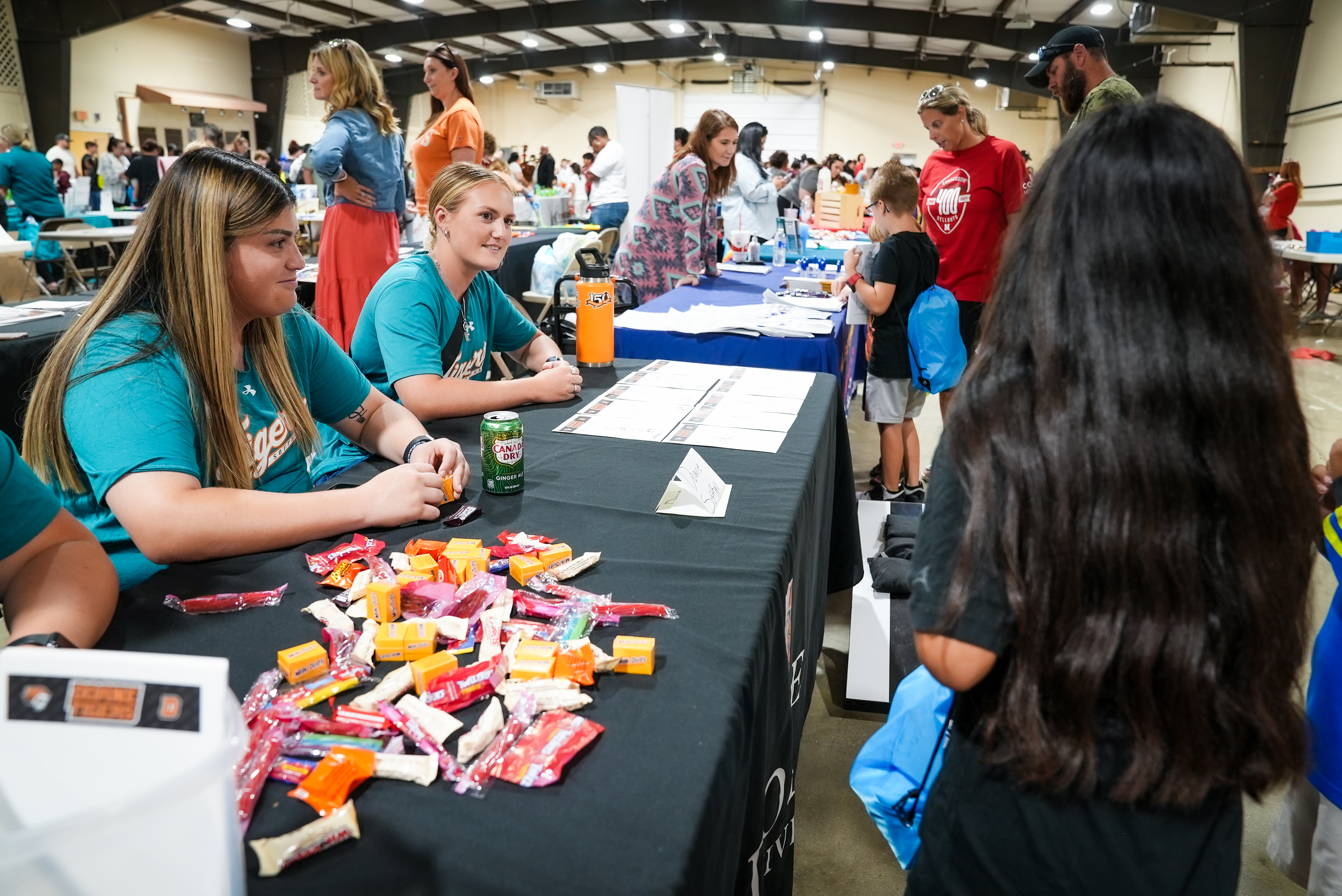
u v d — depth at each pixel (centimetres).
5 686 37
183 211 103
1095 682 57
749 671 76
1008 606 60
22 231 671
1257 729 58
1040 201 62
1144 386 55
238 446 110
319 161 282
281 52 1449
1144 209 56
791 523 110
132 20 1072
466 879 51
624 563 97
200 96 1325
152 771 37
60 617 74
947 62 1534
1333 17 812
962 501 63
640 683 73
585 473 128
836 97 1770
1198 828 63
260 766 60
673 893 50
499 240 166
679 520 110
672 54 1616
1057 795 64
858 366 465
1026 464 58
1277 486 56
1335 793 98
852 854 150
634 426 153
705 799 58
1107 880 64
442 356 172
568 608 83
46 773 37
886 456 302
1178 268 55
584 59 1664
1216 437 56
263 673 73
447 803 58
